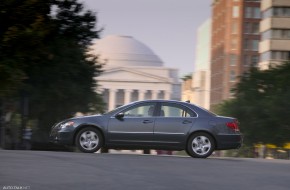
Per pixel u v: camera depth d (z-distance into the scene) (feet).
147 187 48.03
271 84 268.62
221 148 84.84
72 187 47.01
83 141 85.81
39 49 131.44
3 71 123.13
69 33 163.12
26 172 54.80
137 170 59.77
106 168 60.49
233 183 52.19
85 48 173.17
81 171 57.06
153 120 85.25
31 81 166.61
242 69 604.90
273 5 402.31
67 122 86.69
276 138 258.16
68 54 167.63
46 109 179.11
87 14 163.73
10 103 168.14
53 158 69.62
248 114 261.03
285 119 253.44
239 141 85.40
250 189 48.78
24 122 171.83
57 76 168.35
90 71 181.68
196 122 84.79
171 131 84.84
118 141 85.25
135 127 85.10
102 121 85.61
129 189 46.70
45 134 187.62
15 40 123.03
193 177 55.77
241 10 604.49
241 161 78.07
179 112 85.51
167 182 51.42
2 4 123.34
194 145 84.79
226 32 614.75
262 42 421.59
